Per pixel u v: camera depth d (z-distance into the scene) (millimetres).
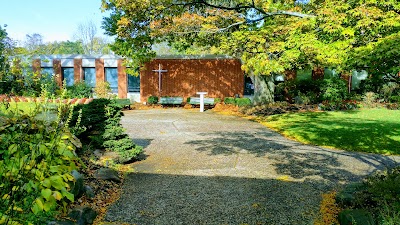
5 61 8375
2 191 2406
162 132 9414
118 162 5797
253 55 5410
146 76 18516
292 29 5082
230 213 3883
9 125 3223
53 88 11945
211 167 5836
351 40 4012
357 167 5898
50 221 2859
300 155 6785
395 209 2992
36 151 2908
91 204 3912
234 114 14258
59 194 2816
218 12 8188
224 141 8172
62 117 3871
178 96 18453
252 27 7969
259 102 15867
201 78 18312
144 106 17516
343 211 3582
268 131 9875
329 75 17984
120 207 4008
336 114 13094
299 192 4582
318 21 4715
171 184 4906
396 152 7047
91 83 18844
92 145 5812
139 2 6527
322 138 8445
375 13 3914
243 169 5719
